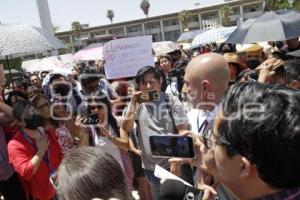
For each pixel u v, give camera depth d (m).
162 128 3.44
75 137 4.34
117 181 1.49
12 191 4.05
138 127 3.62
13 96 5.62
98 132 4.03
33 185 3.60
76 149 1.60
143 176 4.52
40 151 3.48
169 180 1.76
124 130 3.84
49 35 5.34
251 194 1.08
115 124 4.14
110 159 1.53
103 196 1.43
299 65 3.10
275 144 1.01
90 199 1.42
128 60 5.69
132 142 4.22
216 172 1.29
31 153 3.51
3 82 4.82
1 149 3.99
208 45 15.70
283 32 5.44
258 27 5.70
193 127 2.45
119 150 4.08
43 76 14.00
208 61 2.33
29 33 4.88
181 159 1.96
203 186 1.73
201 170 1.98
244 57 9.23
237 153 1.06
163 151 1.99
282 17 5.64
